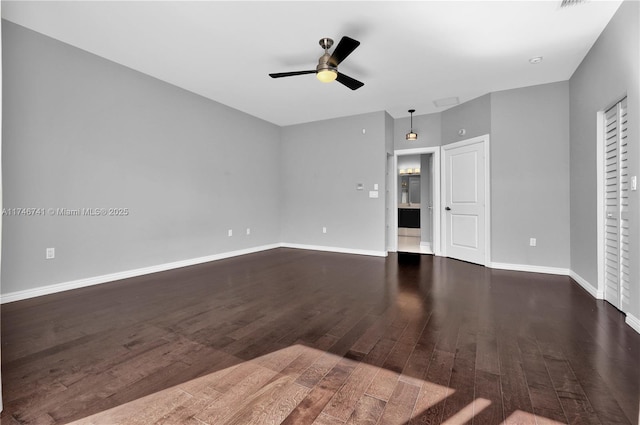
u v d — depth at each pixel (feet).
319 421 4.58
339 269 14.57
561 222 13.34
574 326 7.97
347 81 10.93
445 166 17.66
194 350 6.71
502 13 8.90
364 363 6.19
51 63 10.40
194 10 8.85
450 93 15.03
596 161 10.36
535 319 8.43
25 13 9.00
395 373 5.83
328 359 6.34
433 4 8.54
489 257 14.99
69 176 10.93
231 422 4.56
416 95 15.37
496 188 14.65
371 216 18.38
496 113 14.62
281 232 21.67
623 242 8.86
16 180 9.70
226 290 11.16
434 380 5.60
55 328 7.79
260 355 6.50
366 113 18.40
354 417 4.66
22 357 6.37
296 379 5.64
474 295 10.56
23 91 9.79
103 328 7.81
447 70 12.53
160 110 13.85
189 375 5.76
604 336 7.37
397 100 16.15
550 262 13.62
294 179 21.09
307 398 5.11
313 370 5.94
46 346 6.84
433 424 4.51
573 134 12.60
